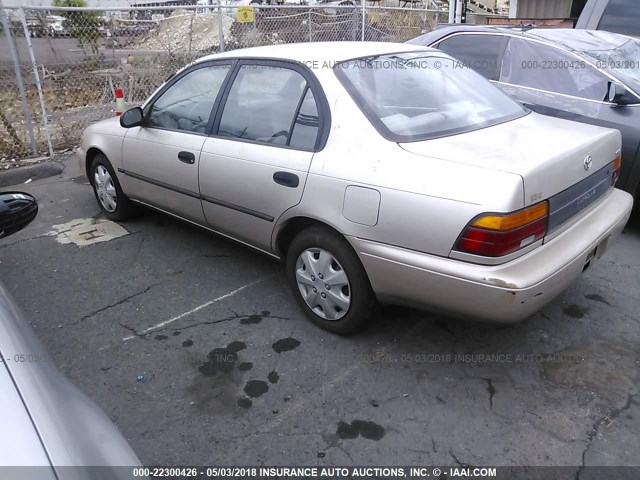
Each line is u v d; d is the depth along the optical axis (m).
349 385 2.89
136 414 2.72
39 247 4.62
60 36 8.22
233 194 3.54
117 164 4.67
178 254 4.43
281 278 4.02
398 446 2.50
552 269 2.57
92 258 4.39
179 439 2.56
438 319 3.44
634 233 4.77
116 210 5.01
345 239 2.97
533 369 2.98
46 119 7.07
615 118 4.57
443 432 2.58
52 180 6.47
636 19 6.62
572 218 2.85
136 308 3.67
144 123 4.31
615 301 3.63
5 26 6.63
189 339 3.32
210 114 3.78
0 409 1.40
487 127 3.13
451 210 2.50
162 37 9.81
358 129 2.94
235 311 3.60
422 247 2.62
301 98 3.24
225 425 2.65
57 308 3.69
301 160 3.09
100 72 8.35
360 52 3.41
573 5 12.16
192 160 3.80
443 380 2.91
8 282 4.04
